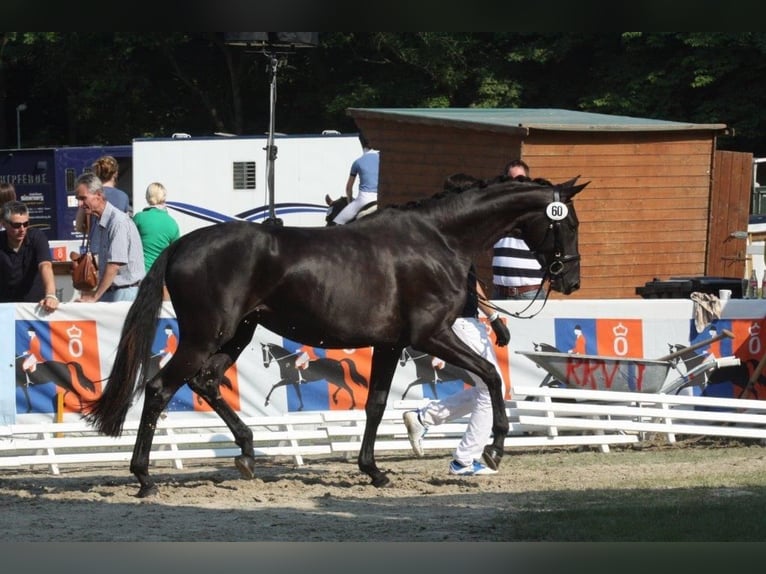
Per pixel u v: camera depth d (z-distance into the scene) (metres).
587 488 11.01
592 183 18.44
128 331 10.73
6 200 15.46
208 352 10.70
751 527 8.80
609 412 13.41
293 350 13.91
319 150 32.66
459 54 43.91
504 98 43.47
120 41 49.09
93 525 9.36
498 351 14.09
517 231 11.69
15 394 13.45
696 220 19.14
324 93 47.84
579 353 14.23
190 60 50.97
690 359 14.51
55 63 50.91
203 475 12.34
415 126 20.50
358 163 18.86
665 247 19.00
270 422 13.10
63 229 36.28
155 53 51.38
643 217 18.83
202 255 10.67
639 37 39.97
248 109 50.72
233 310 10.64
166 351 13.84
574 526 8.91
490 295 17.92
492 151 18.55
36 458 12.35
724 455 13.20
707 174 19.14
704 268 19.20
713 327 14.52
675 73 39.97
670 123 19.05
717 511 9.42
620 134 18.52
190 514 9.88
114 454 12.59
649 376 13.28
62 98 56.09
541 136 18.02
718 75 38.78
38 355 13.52
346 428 13.23
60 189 36.28
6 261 13.64
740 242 24.11
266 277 10.73
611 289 18.70
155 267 10.81
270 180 21.44
